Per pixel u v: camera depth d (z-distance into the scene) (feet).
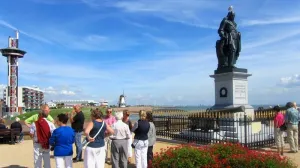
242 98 60.64
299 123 48.70
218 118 49.44
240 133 47.34
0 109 205.77
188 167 24.13
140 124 29.89
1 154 46.11
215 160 24.80
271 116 51.83
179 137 55.36
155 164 25.66
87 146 25.13
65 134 25.17
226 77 60.64
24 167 35.91
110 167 34.32
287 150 45.44
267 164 23.16
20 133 62.69
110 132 26.35
